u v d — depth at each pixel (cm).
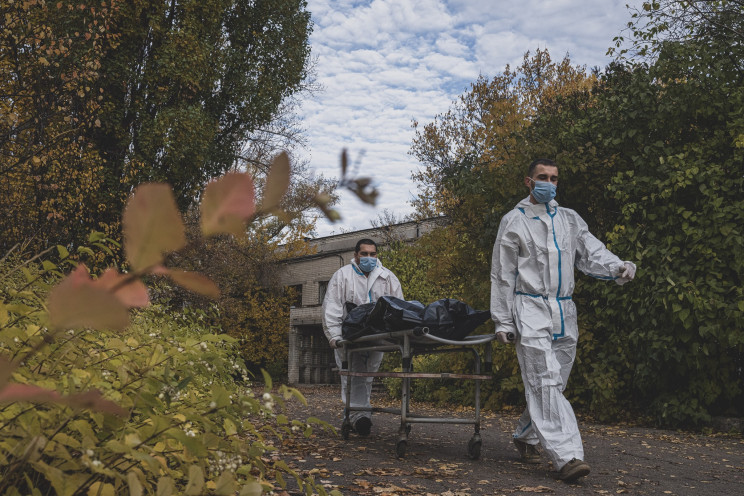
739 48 786
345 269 589
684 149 796
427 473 387
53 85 845
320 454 444
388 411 494
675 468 447
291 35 1820
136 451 102
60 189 904
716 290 708
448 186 1091
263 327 2473
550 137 957
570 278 429
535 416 398
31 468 116
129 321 23
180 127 1440
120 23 1382
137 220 22
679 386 750
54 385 111
